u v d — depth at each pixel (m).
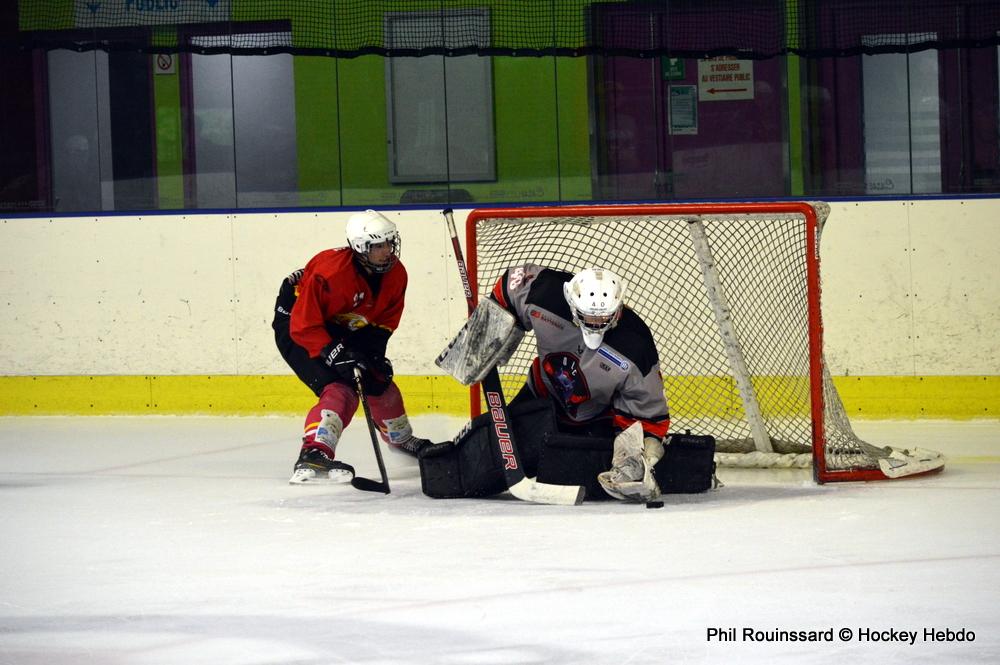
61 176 23.30
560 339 13.74
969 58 20.72
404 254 21.70
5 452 18.83
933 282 19.95
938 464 15.30
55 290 22.59
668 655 8.29
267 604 9.73
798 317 16.25
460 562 11.00
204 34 22.84
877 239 20.09
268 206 22.84
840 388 20.38
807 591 9.77
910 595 9.62
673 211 15.39
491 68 22.30
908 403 20.16
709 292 16.02
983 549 11.09
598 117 22.17
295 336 15.20
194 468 16.95
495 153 22.41
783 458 16.11
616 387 13.72
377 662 8.27
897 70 21.03
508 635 8.77
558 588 10.01
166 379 22.34
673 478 14.08
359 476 15.86
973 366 19.88
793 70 21.47
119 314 22.44
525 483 13.78
